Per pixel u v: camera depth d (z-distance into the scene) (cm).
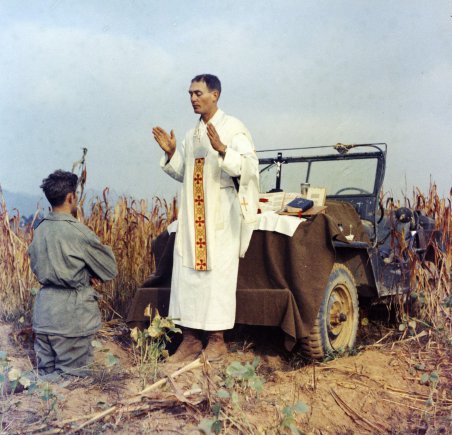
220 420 297
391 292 507
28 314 529
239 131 409
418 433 335
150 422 299
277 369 408
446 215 617
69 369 367
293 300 395
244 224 409
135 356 400
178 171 433
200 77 412
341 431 330
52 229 367
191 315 404
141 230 608
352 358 429
